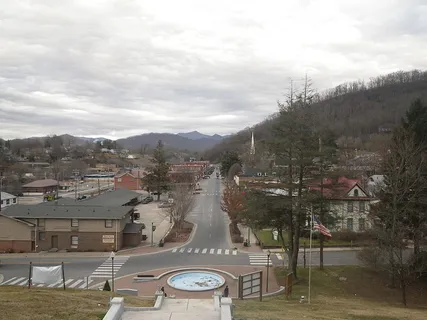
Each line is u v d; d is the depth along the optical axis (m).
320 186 37.59
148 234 61.28
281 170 37.06
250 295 33.81
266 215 36.53
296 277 38.06
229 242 56.66
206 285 37.84
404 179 34.66
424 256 33.44
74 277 40.47
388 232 32.88
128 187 119.75
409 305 30.98
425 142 37.97
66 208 53.84
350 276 38.59
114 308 15.38
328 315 23.45
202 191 124.44
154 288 36.94
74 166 179.25
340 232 53.75
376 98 171.50
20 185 119.31
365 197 54.97
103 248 51.72
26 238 51.59
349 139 122.19
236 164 136.25
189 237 59.47
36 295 20.41
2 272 42.00
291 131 35.88
